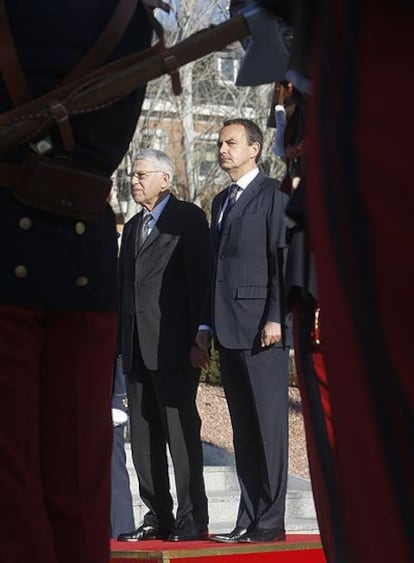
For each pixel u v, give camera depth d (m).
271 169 28.47
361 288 2.30
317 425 3.02
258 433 9.50
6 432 3.88
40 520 3.88
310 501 14.77
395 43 2.31
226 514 14.27
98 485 4.11
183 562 7.91
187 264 10.12
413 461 2.28
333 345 2.41
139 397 10.42
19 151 3.95
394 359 2.26
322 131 2.42
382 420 2.30
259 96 29.30
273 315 9.30
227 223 9.62
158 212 10.32
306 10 2.65
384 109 2.30
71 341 4.07
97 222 4.15
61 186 3.97
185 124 29.62
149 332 10.17
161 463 10.44
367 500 2.38
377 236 2.28
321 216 2.40
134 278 10.30
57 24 3.96
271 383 9.41
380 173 2.28
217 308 9.59
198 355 10.02
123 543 9.85
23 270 3.95
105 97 3.85
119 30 4.05
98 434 4.12
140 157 10.32
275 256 9.33
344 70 2.38
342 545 2.63
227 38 3.48
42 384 4.07
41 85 3.94
